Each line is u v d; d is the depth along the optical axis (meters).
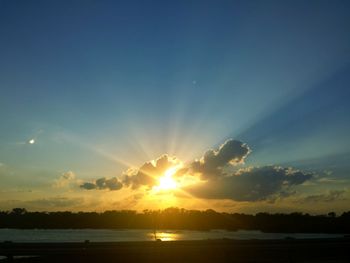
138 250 60.28
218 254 64.75
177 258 62.25
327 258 68.88
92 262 57.88
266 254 67.62
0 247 57.91
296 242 73.69
